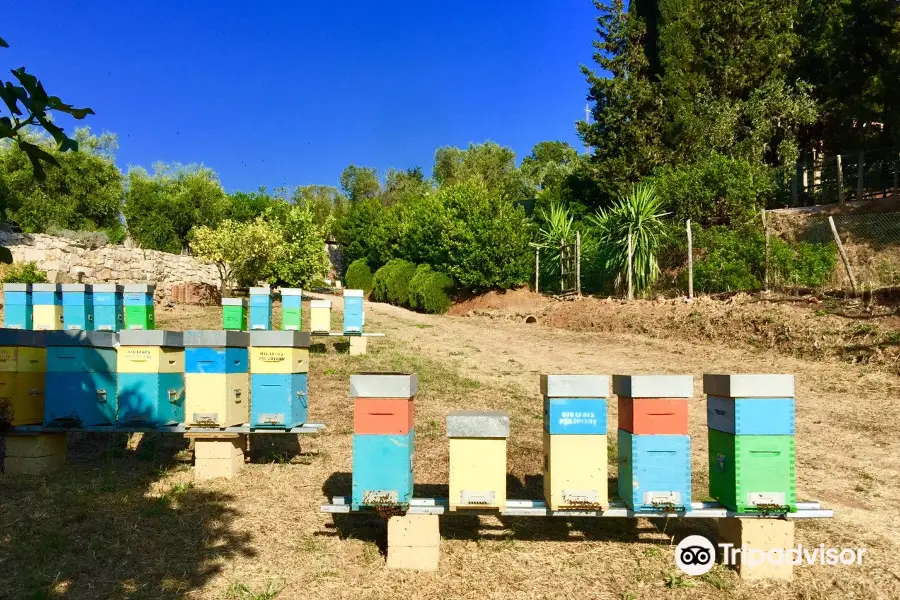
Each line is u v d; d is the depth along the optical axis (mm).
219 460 6348
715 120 25266
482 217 23438
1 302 15523
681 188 20422
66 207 28922
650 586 4336
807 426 8602
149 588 4156
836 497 6160
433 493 5859
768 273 15758
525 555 4809
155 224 37156
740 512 4414
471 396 9938
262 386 6254
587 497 4426
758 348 13094
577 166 30016
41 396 6598
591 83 27250
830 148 27578
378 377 4543
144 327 11805
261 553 4742
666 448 4418
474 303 22891
